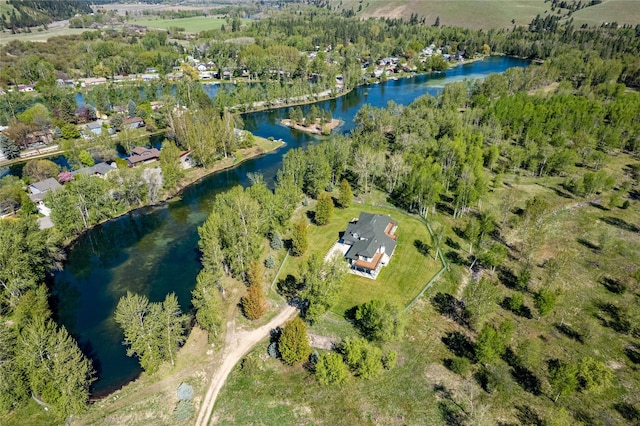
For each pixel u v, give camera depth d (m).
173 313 69.12
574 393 61.41
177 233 112.00
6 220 95.44
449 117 166.50
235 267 87.69
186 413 59.44
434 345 70.94
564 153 132.12
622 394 61.38
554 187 128.50
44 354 60.72
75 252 105.19
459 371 64.69
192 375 66.69
